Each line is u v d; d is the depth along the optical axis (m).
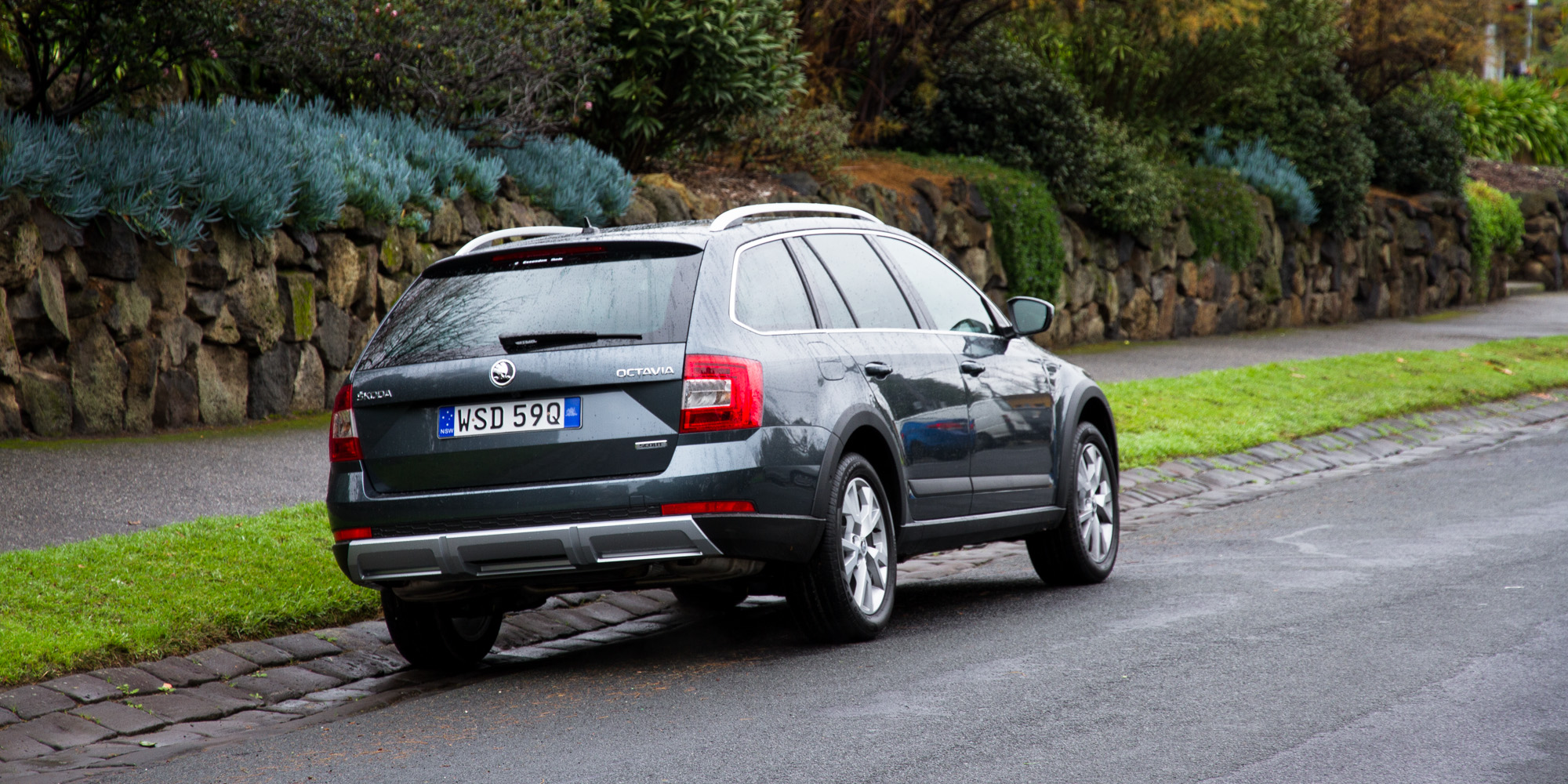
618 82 30.97
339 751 9.20
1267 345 42.22
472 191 26.31
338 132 24.42
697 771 8.33
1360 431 28.08
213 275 21.47
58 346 19.48
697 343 10.66
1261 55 46.53
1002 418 13.77
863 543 11.86
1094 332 41.34
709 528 10.47
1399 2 54.84
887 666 10.92
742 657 11.73
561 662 12.16
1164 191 43.09
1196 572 15.02
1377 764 8.12
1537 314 55.62
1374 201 54.91
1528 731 8.71
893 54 40.59
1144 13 43.56
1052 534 14.72
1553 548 15.33
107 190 20.11
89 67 23.05
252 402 22.27
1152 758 8.30
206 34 22.41
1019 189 38.59
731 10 30.50
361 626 12.91
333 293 23.61
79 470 17.34
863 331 12.47
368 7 25.19
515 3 27.28
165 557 13.52
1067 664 10.76
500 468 10.72
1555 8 76.19
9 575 12.42
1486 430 29.23
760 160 35.12
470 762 8.74
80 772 9.07
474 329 11.09
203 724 10.38
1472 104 73.69
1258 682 9.99
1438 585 13.42
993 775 8.07
